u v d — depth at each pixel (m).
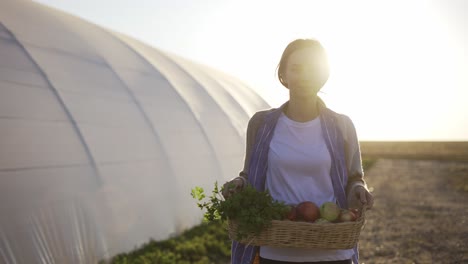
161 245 6.52
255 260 2.59
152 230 6.57
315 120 2.56
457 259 7.18
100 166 6.06
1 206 4.64
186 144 8.23
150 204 6.68
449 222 10.17
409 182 18.67
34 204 4.95
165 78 9.45
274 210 2.29
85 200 5.57
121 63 8.50
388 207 12.16
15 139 5.15
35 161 5.21
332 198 2.51
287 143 2.53
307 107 2.56
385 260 7.16
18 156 5.07
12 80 5.72
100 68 7.71
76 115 6.21
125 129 6.96
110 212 5.88
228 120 10.51
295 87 2.47
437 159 37.81
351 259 2.53
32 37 6.85
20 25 6.93
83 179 5.69
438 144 54.62
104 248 5.60
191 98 9.74
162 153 7.43
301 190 2.49
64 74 6.68
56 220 5.11
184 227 7.36
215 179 8.53
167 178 7.25
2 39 6.25
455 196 14.44
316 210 2.35
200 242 6.95
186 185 7.64
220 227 7.92
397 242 8.30
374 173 23.03
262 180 2.57
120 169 6.37
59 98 6.16
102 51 8.30
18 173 4.96
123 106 7.33
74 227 5.28
